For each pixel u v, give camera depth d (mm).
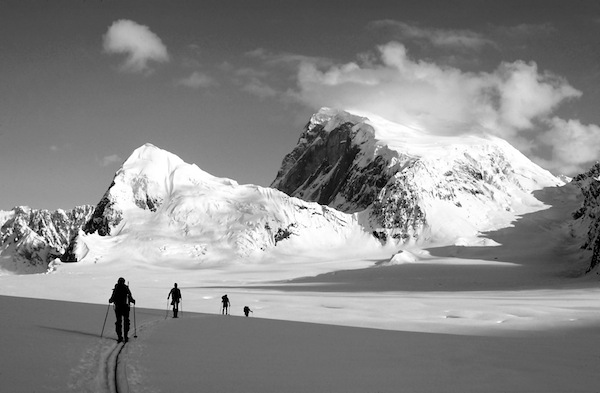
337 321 69062
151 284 185875
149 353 27062
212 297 116938
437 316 80562
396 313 84750
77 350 25438
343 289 170125
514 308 88250
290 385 22438
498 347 37531
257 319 53938
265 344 33000
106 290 144625
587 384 25672
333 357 29578
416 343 37344
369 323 66750
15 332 28953
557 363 31500
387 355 31172
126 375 21906
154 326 39125
